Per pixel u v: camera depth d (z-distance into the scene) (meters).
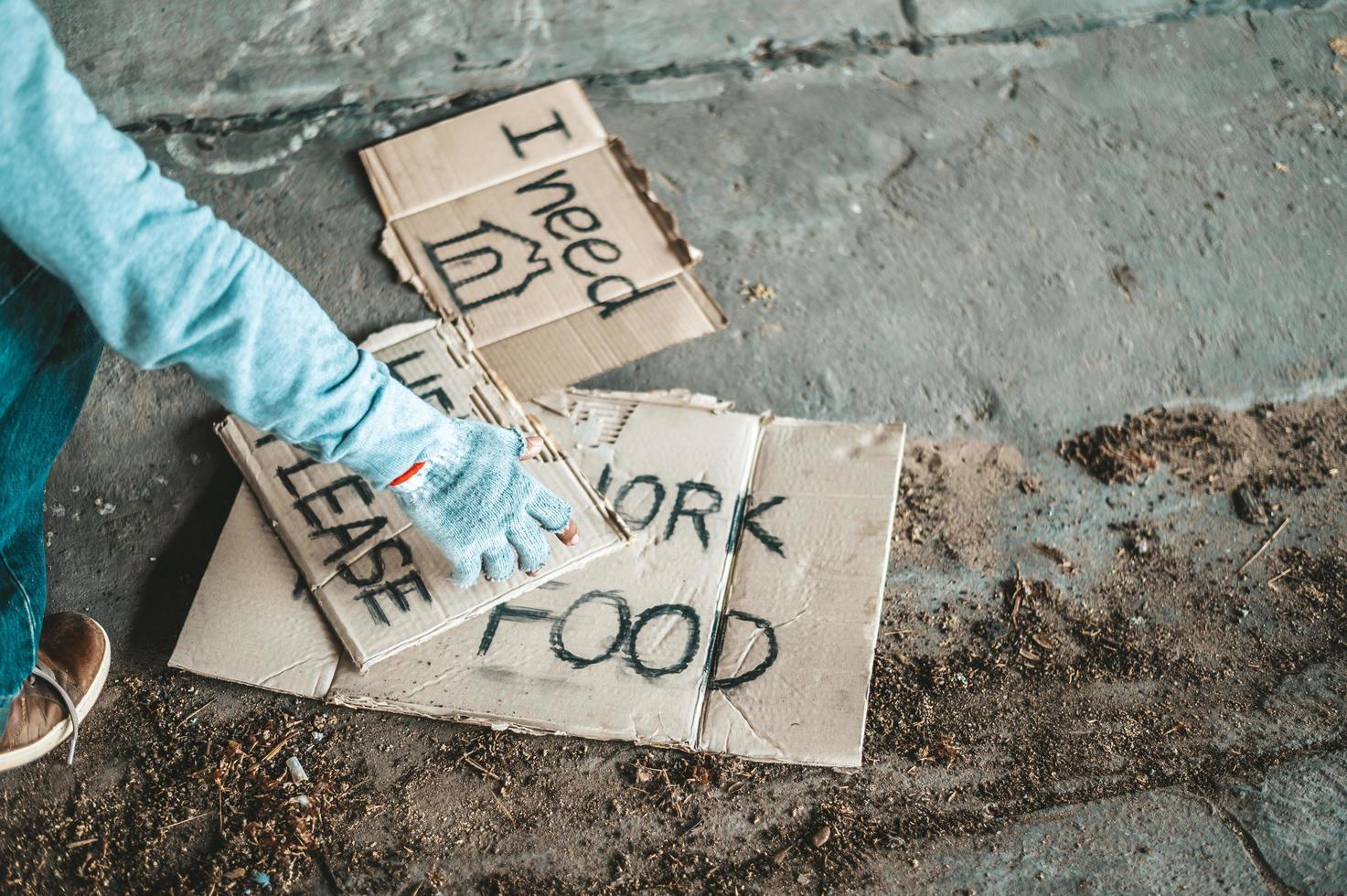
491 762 1.72
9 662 1.39
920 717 1.74
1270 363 2.10
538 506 1.62
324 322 1.17
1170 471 1.98
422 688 1.74
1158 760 1.70
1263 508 1.93
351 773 1.72
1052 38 2.54
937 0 2.55
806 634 1.75
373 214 2.29
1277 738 1.72
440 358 2.03
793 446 1.94
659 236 2.21
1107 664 1.79
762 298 2.19
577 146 2.34
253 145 2.40
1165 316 2.16
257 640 1.79
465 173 2.31
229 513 1.95
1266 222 2.28
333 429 1.22
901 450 1.92
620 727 1.70
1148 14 2.57
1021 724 1.73
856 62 2.50
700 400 2.00
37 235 0.92
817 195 2.32
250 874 1.63
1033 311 2.17
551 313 2.11
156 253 0.97
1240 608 1.84
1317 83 2.48
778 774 1.69
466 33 2.48
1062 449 2.01
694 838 1.65
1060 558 1.89
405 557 1.83
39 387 1.29
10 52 0.86
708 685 1.73
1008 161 2.37
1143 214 2.29
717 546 1.84
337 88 2.45
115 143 0.95
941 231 2.27
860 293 2.19
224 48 2.43
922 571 1.88
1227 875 1.61
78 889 1.64
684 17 2.52
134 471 2.00
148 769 1.72
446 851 1.65
